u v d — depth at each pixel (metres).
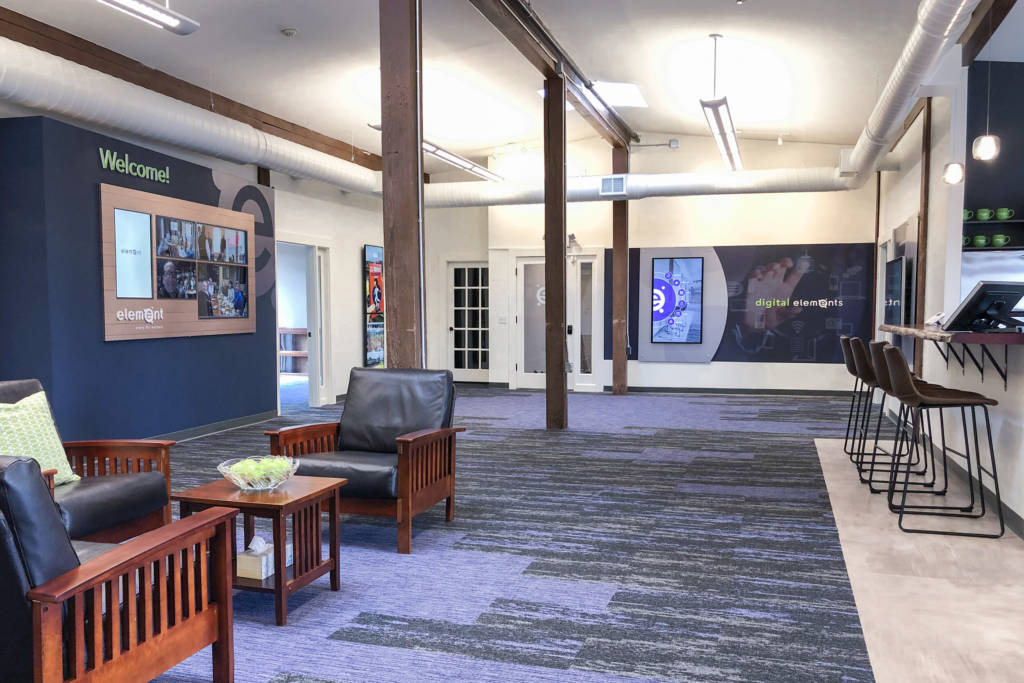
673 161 11.29
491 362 12.27
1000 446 4.43
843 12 5.84
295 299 15.37
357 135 10.10
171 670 2.64
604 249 11.63
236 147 7.25
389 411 4.51
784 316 11.03
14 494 1.83
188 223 7.18
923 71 5.26
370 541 4.14
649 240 11.46
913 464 5.98
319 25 6.44
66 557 1.97
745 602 3.21
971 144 6.67
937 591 3.31
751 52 7.09
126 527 3.76
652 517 4.56
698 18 6.33
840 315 10.81
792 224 10.94
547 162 7.77
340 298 10.56
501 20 6.04
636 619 3.04
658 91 8.85
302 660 2.71
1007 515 4.30
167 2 5.80
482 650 2.77
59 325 5.80
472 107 9.45
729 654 2.71
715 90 8.20
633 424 8.31
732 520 4.48
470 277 12.62
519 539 4.14
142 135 6.38
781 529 4.28
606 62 7.97
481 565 3.72
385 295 4.93
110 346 6.32
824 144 10.76
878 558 3.76
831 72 7.33
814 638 2.84
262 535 4.15
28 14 5.82
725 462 6.19
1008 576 3.48
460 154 12.02
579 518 4.56
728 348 11.26
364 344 11.16
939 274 7.03
